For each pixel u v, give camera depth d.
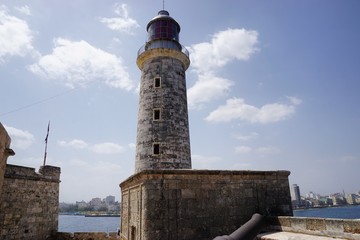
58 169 23.03
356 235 7.32
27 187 19.09
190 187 10.25
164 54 18.16
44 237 20.59
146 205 9.66
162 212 9.69
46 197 21.19
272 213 11.16
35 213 19.69
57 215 22.75
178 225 9.73
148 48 19.03
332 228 8.01
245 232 9.06
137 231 10.63
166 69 17.81
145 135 16.39
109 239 22.69
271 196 11.40
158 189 9.89
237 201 10.77
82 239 22.41
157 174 9.98
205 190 10.42
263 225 9.99
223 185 10.76
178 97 17.50
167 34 19.12
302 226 8.98
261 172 11.42
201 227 9.98
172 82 17.62
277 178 11.75
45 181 21.19
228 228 10.33
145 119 16.78
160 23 19.45
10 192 17.56
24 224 18.48
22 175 18.66
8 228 17.14
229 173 10.88
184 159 16.33
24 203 18.67
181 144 16.47
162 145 15.95
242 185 11.05
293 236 8.47
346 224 7.62
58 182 23.03
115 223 93.00
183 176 10.27
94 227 71.88
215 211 10.34
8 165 17.56
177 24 20.22
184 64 19.38
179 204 9.95
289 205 11.58
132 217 12.03
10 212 17.42
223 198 10.59
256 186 11.28
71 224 88.25
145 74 18.14
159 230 9.49
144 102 17.33
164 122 16.44
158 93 17.12
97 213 178.25
